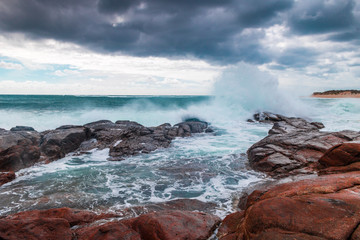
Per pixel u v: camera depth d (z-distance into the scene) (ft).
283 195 12.00
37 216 14.10
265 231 8.10
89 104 104.73
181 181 23.32
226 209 17.04
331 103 101.76
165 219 12.19
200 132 50.62
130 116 66.23
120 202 18.47
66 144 35.22
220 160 30.63
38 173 26.09
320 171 19.70
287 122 53.42
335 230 7.43
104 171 26.81
